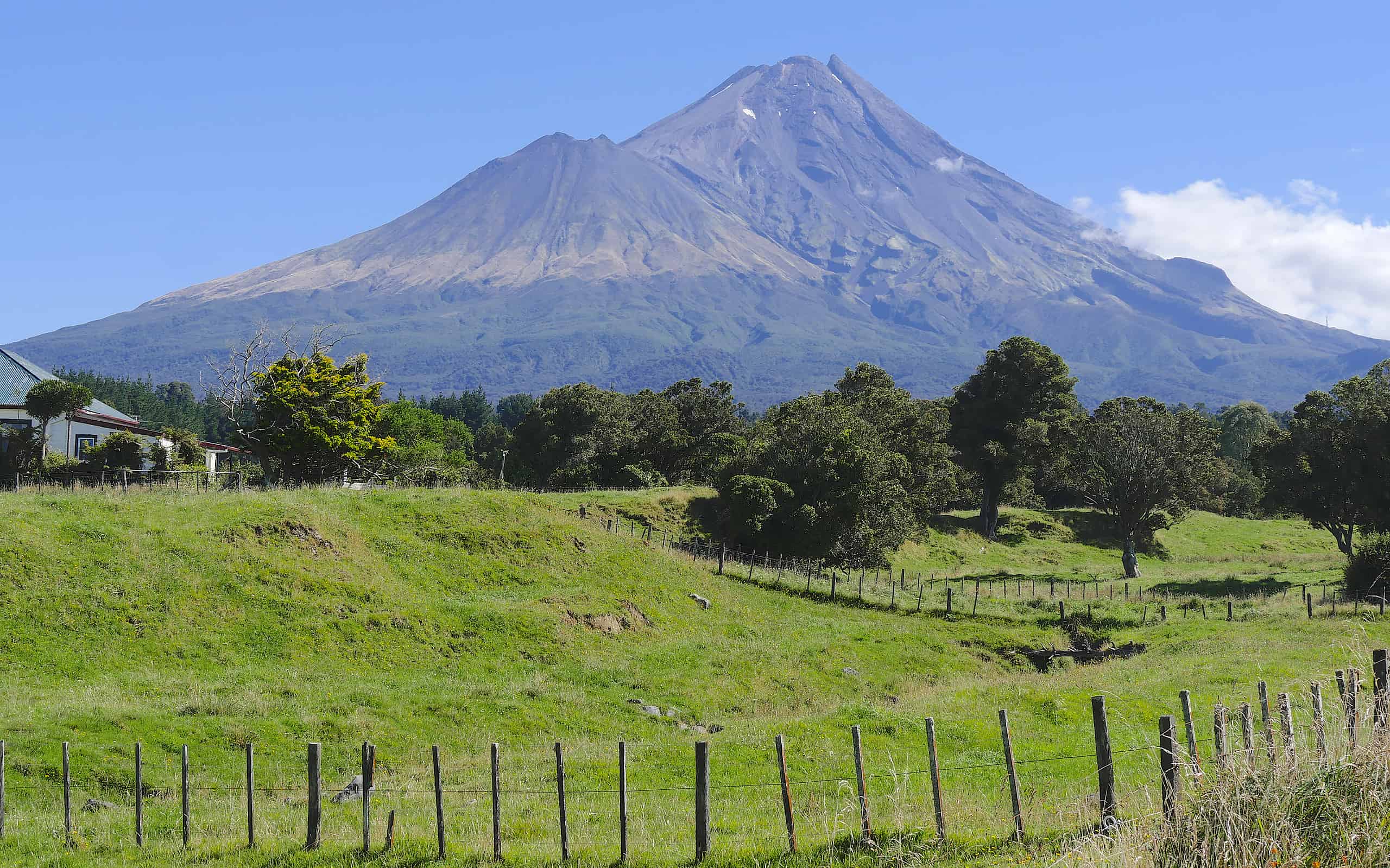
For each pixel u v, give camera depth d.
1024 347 98.31
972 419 99.00
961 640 44.81
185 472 51.28
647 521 63.22
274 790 20.97
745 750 22.55
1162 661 34.41
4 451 52.91
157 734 22.91
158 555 33.47
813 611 48.31
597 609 39.50
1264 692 12.41
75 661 27.70
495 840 14.82
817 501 64.06
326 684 28.56
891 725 24.41
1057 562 89.94
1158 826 10.86
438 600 37.34
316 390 53.91
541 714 28.42
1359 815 9.87
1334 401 68.12
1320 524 69.94
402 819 17.61
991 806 16.72
